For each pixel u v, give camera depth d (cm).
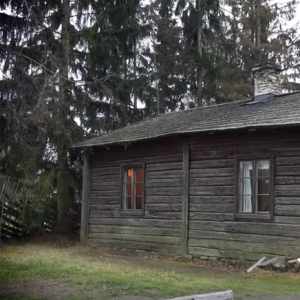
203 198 1434
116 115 2244
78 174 2117
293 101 1448
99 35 2042
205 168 1438
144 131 1678
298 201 1220
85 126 2180
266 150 1296
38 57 1391
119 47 2186
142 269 1167
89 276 984
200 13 2581
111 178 1747
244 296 831
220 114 1573
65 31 1825
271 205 1268
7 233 1948
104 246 1738
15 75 1186
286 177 1248
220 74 2656
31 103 1225
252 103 1622
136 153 1662
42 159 2011
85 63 2098
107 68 2192
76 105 2091
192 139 1478
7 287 857
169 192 1537
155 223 1570
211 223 1406
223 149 1398
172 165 1535
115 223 1711
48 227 2142
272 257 1254
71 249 1684
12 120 1180
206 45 2639
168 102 2795
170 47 2761
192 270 1213
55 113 1853
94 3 2038
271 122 1222
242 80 2809
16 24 1215
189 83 2756
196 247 1437
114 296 786
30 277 961
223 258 1366
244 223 1327
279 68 1670
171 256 1491
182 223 1477
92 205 1809
